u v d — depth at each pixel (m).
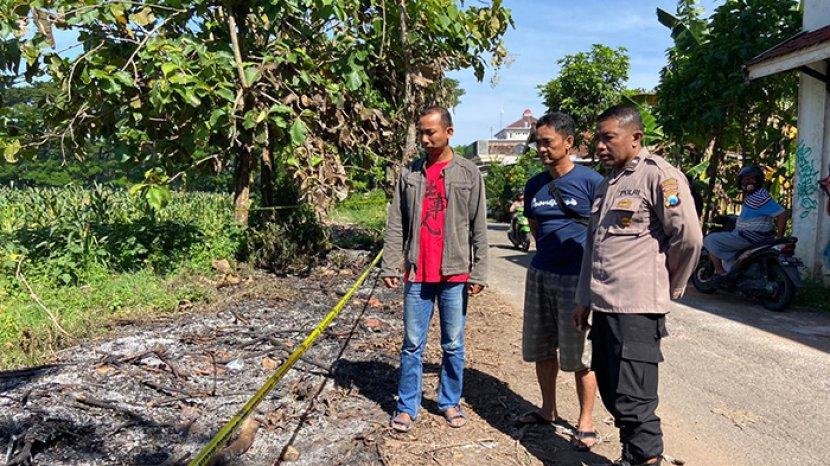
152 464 3.14
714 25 10.23
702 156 11.34
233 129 6.85
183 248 7.57
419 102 9.02
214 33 7.78
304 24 7.96
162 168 7.43
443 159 3.62
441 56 8.95
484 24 8.91
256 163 8.58
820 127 8.15
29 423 3.45
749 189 7.76
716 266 7.96
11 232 7.27
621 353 2.95
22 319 5.16
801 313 7.17
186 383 4.20
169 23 7.49
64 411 3.64
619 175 3.06
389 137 8.97
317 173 7.45
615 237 3.01
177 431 3.50
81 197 9.38
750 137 10.91
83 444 3.32
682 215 2.83
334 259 8.63
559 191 3.51
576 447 3.52
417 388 3.72
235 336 5.22
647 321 2.94
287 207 8.39
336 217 16.52
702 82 10.12
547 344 3.70
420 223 3.59
